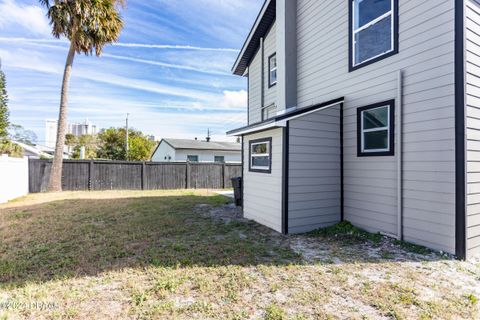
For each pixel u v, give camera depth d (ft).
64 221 19.79
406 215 14.85
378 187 16.39
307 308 8.29
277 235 16.67
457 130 12.60
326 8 20.39
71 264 11.69
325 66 20.43
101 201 29.35
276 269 11.21
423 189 13.99
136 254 12.95
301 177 17.58
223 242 14.93
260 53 30.58
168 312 8.02
